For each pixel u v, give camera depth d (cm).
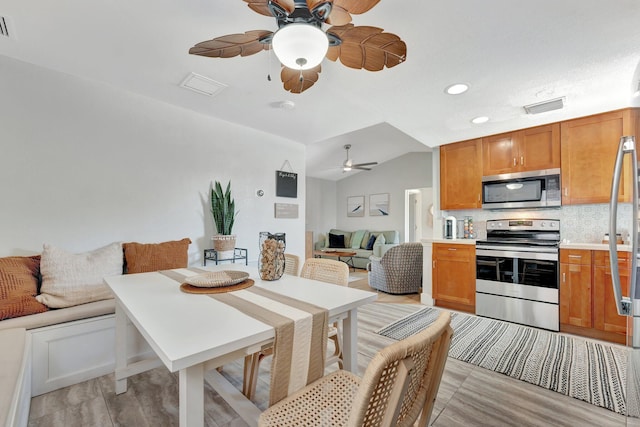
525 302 297
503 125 314
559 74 207
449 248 355
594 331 264
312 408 96
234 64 211
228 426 152
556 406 168
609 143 275
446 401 173
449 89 233
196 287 146
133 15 159
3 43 187
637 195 127
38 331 174
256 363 156
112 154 255
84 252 240
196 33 174
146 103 274
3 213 208
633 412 122
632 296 125
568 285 275
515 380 196
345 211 871
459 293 345
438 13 150
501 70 203
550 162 307
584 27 157
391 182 775
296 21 135
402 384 65
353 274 623
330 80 224
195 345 80
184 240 280
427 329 76
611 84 220
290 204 401
